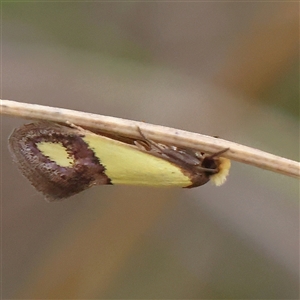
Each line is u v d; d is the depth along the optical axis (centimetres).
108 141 8
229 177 9
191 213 10
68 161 8
